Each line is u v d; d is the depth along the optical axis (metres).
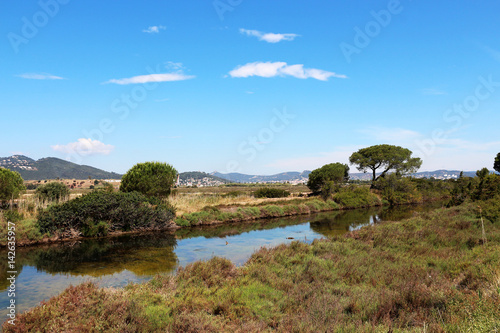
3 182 22.14
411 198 44.78
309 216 31.06
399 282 9.02
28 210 20.73
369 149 57.31
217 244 17.27
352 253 13.24
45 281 10.56
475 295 6.18
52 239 17.23
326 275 10.20
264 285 9.55
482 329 4.68
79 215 18.53
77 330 5.88
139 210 20.95
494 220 18.44
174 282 9.49
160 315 6.74
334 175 47.69
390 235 16.16
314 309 7.24
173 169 29.78
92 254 14.65
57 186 26.75
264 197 44.53
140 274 11.41
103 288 8.02
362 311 6.86
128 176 27.42
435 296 6.96
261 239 18.91
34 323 6.14
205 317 6.76
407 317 6.18
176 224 23.02
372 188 50.84
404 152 56.22
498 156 41.56
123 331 5.91
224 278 10.17
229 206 30.97
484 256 10.45
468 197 26.94
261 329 6.45
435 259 11.90
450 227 17.83
